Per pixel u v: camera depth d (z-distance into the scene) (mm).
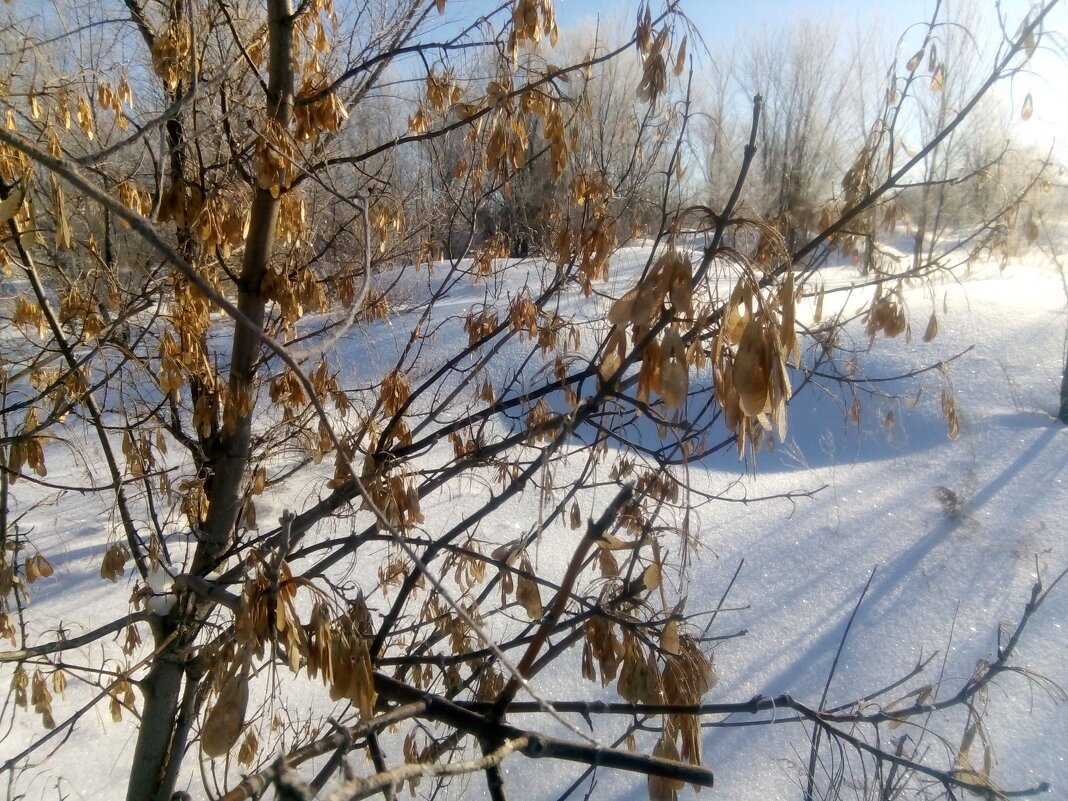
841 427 7348
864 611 4648
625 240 2768
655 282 1301
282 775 927
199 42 2258
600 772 3555
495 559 2055
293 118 2240
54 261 2627
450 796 3332
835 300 8805
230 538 2604
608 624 1707
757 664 4230
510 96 2098
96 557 5066
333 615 1645
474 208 2635
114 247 2730
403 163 3273
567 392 2262
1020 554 5141
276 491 3461
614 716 3799
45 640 4297
